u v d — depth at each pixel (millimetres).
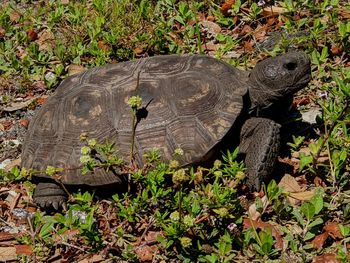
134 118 844
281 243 792
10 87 1162
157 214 790
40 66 1202
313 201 804
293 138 931
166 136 854
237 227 804
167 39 1199
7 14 1352
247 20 1231
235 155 834
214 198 777
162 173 810
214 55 1173
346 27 1091
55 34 1285
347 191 852
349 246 788
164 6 1285
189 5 1301
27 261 811
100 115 881
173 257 794
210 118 856
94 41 1205
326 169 877
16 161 994
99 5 1282
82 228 786
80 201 851
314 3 1214
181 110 862
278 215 819
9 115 1112
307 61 903
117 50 1186
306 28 1184
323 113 960
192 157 844
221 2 1289
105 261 804
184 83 879
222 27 1241
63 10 1313
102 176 857
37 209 902
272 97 904
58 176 869
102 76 918
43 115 914
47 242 817
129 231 832
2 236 849
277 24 1213
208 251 782
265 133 863
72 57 1194
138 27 1221
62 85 944
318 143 883
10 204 916
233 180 840
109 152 839
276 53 1125
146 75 897
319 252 783
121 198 885
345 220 813
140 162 854
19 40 1272
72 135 881
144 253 799
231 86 885
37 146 897
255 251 782
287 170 908
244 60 1132
